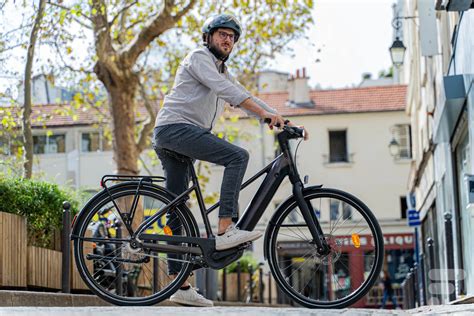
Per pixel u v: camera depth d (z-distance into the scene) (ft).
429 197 76.69
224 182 20.62
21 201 31.58
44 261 31.86
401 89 154.51
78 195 37.99
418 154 89.35
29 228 31.96
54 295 27.27
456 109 48.03
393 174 148.15
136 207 20.89
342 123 150.30
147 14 73.41
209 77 20.70
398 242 145.38
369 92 154.40
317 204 21.13
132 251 20.65
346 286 20.49
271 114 20.70
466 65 42.96
